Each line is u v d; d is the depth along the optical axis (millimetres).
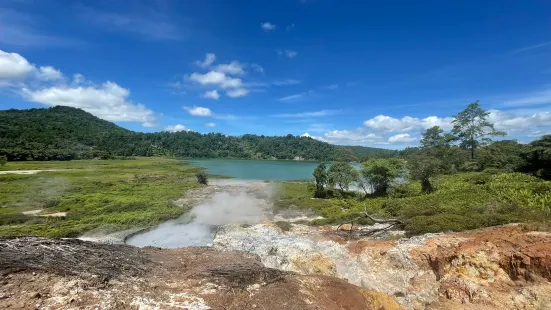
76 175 70438
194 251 18781
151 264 15086
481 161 57469
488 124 65875
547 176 39625
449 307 13008
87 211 36438
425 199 34125
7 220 31297
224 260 16984
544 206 24359
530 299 12023
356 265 17875
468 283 13789
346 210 38219
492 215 20391
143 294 11281
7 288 9672
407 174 48250
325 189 51812
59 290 10141
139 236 29609
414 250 16797
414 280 15695
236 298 11984
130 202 40469
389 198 42031
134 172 83250
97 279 11484
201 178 66062
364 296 13789
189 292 12039
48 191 48438
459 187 38969
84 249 14531
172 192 51250
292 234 25062
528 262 13016
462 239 16422
